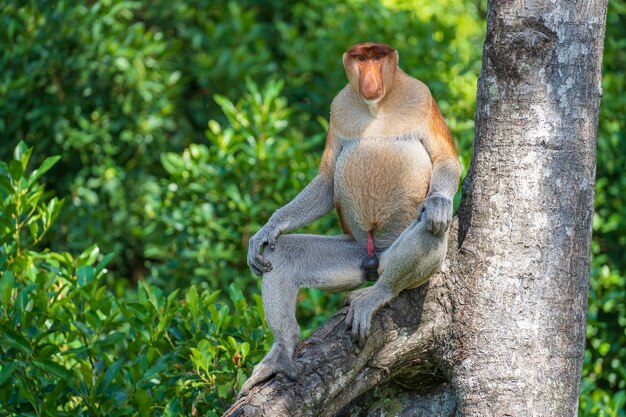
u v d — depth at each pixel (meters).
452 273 8.34
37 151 15.84
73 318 10.03
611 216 13.60
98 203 16.05
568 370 8.15
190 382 9.36
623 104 15.15
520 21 8.07
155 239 14.95
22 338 9.26
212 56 17.00
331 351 8.19
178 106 17.41
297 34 18.02
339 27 17.20
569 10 8.05
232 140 13.56
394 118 9.05
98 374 9.98
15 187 10.62
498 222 8.20
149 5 17.97
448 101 15.79
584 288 8.23
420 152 9.01
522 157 8.14
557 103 8.09
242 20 17.31
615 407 10.23
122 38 16.08
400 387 8.80
